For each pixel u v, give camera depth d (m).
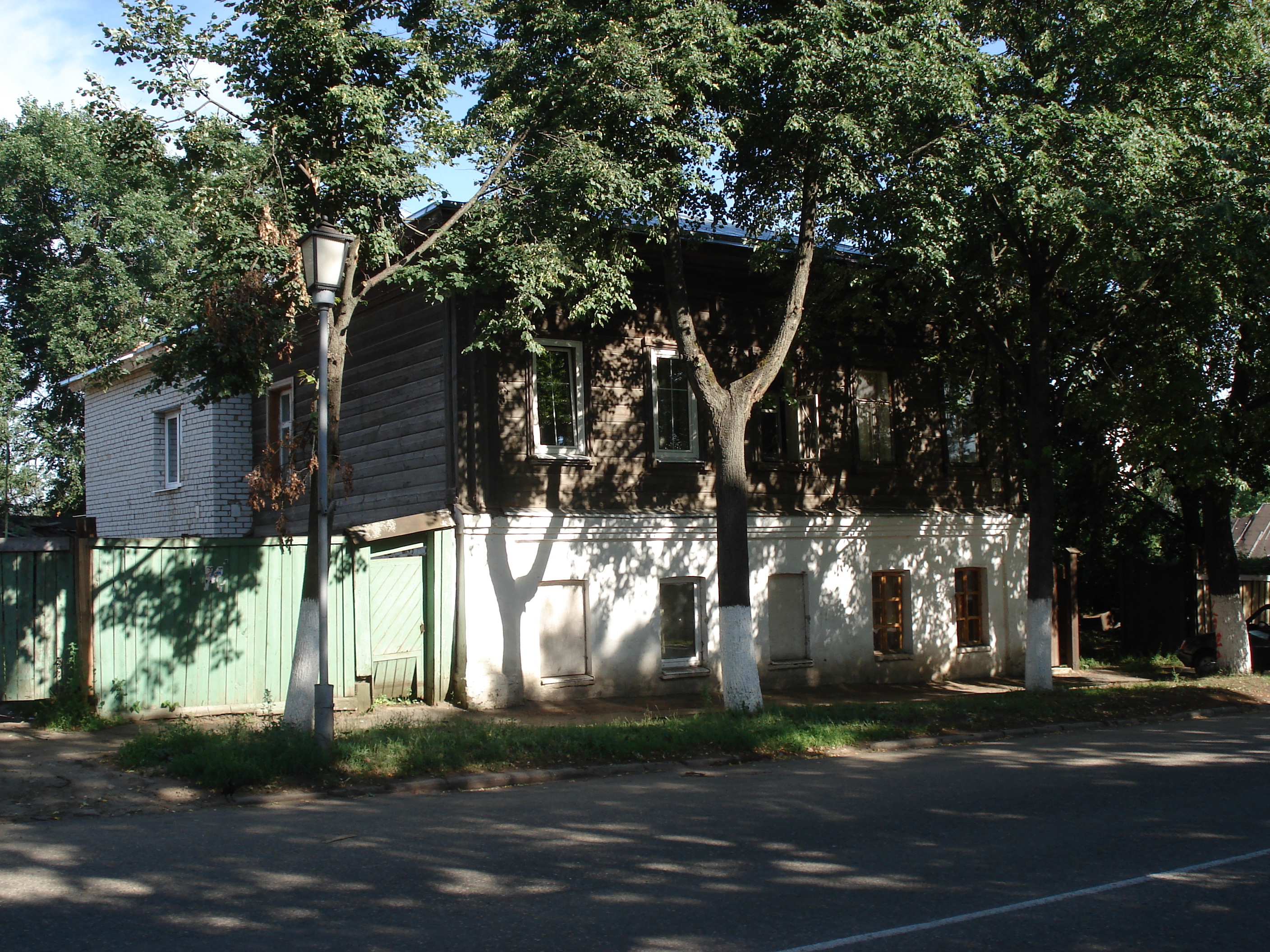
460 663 14.57
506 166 13.08
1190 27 15.25
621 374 16.53
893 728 12.98
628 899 6.07
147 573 12.67
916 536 19.80
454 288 12.68
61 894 6.06
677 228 14.02
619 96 12.26
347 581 13.91
